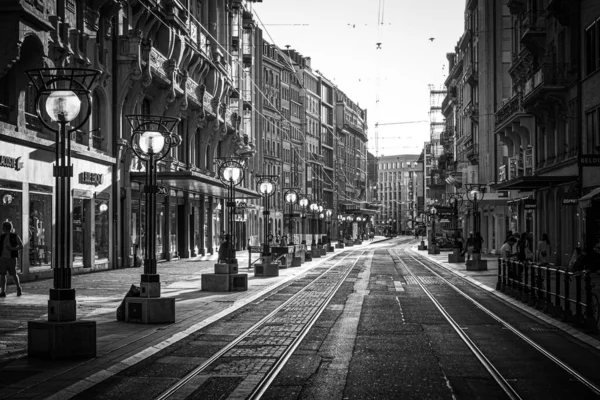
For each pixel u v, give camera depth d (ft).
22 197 91.40
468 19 248.32
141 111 143.64
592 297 51.47
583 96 110.52
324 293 80.33
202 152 190.70
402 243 394.32
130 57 126.62
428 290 84.64
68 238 38.06
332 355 40.22
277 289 85.87
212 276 80.94
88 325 37.60
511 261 76.28
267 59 318.65
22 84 90.22
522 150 162.40
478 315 59.36
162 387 31.89
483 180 210.59
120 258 127.34
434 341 45.34
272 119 319.88
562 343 44.60
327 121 457.27
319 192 422.00
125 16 131.23
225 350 41.63
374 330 50.29
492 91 209.26
